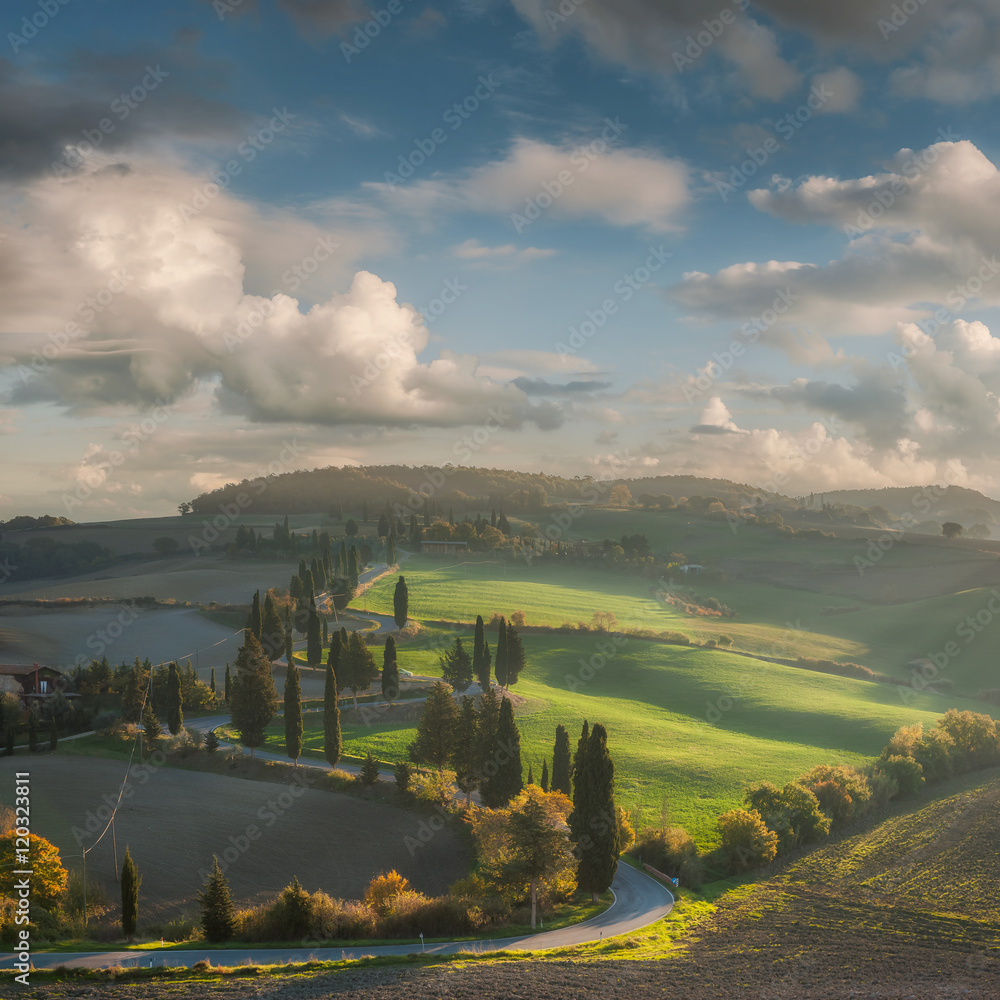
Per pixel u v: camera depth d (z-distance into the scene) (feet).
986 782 302.66
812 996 130.93
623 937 168.14
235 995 120.37
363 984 127.03
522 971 138.62
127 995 119.44
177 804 248.52
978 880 205.98
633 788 281.95
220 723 354.13
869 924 179.22
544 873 187.62
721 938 170.09
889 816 267.59
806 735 360.28
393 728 345.92
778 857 234.79
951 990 135.44
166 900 184.44
